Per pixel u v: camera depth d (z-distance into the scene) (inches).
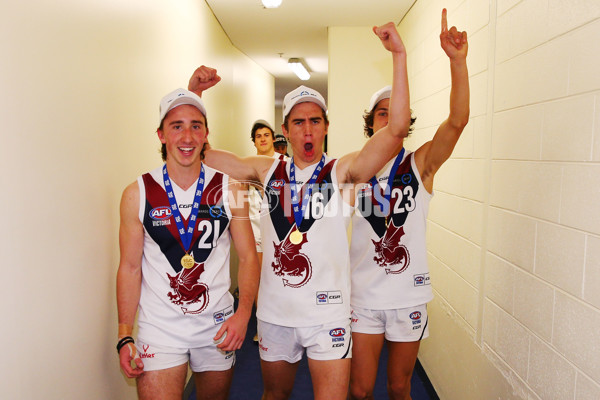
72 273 60.7
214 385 73.2
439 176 121.7
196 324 68.3
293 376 79.9
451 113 78.1
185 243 68.1
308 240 72.2
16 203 48.0
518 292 73.9
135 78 85.0
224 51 190.5
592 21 54.7
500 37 81.7
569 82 59.6
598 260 53.3
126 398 82.3
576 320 57.7
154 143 97.5
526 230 71.3
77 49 61.5
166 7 105.1
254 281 72.7
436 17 125.4
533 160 69.3
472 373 93.7
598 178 53.5
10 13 47.0
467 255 98.3
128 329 67.3
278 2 143.6
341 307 72.5
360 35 187.5
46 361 54.3
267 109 317.7
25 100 49.6
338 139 189.6
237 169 79.1
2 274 45.7
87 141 64.7
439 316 119.6
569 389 59.1
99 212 69.2
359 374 84.7
